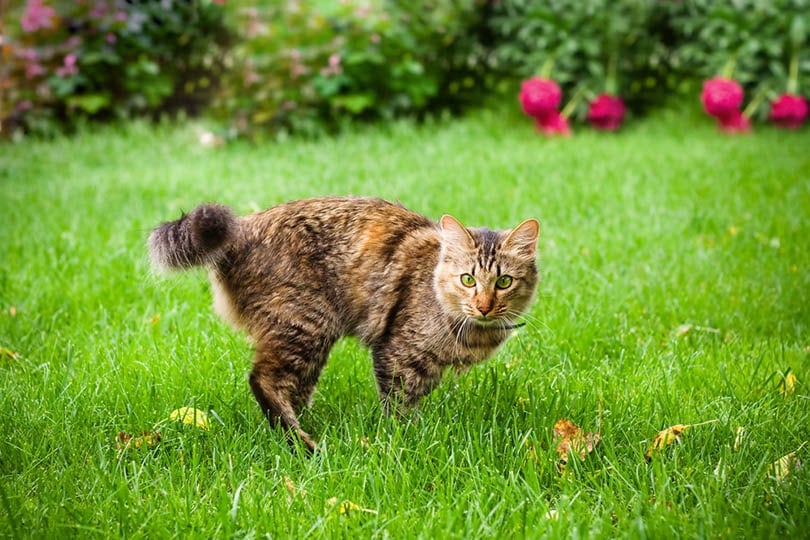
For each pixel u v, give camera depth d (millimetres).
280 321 3873
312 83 10062
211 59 11117
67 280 5652
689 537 2998
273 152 9375
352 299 3959
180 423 3891
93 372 4344
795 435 3752
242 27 10383
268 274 3887
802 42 11305
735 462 3518
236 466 3549
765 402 4059
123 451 3586
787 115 10922
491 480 3373
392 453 3527
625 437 3744
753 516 3096
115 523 3133
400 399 3980
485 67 11500
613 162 8883
